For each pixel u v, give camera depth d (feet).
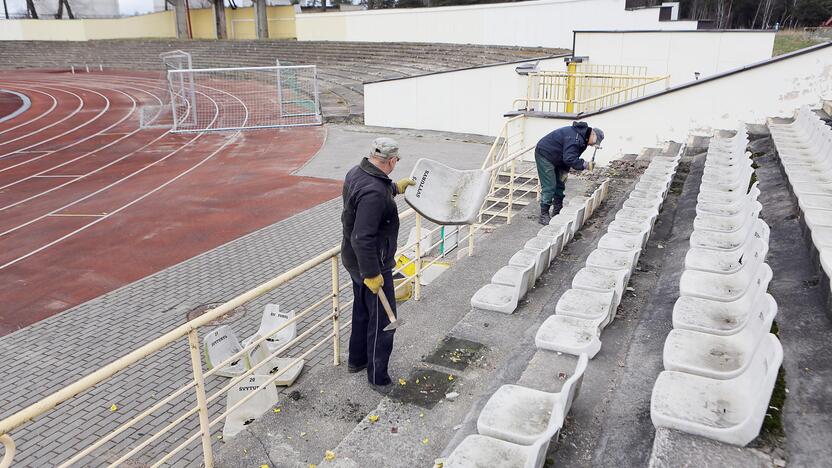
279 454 12.51
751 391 9.45
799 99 34.30
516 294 17.24
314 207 43.39
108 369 10.11
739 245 15.97
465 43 111.34
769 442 8.76
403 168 53.42
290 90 105.29
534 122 40.86
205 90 114.01
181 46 164.04
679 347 11.15
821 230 14.29
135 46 170.09
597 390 12.14
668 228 22.25
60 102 108.17
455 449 9.94
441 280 21.08
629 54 51.42
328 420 13.51
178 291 28.73
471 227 23.32
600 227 24.80
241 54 146.00
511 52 94.12
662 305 14.96
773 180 23.29
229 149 66.80
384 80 74.54
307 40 146.61
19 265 33.45
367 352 14.97
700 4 171.32
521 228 26.86
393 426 12.53
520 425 10.39
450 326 17.37
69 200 47.44
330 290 27.63
